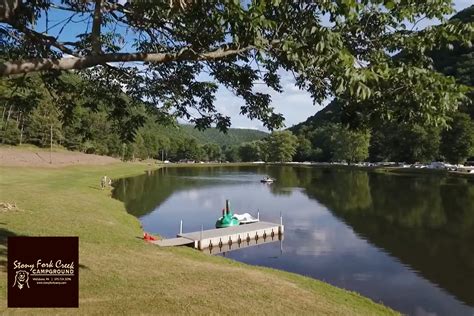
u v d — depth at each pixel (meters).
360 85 4.20
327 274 19.06
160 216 34.00
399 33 6.02
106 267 12.47
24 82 7.54
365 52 6.08
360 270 19.69
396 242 25.31
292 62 5.36
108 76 7.79
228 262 18.12
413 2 5.86
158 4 5.30
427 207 38.59
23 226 17.61
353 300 13.80
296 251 23.19
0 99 7.72
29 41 6.17
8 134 72.81
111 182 58.12
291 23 5.34
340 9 4.89
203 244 22.89
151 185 60.69
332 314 10.98
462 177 71.06
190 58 5.64
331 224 31.14
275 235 26.89
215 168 121.88
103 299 9.69
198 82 7.61
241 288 11.85
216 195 49.62
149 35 6.81
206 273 13.27
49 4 5.95
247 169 115.69
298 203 42.69
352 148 123.62
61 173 58.09
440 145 93.81
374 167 108.38
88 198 34.34
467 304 15.55
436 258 21.80
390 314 12.98
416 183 62.25
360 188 56.62
